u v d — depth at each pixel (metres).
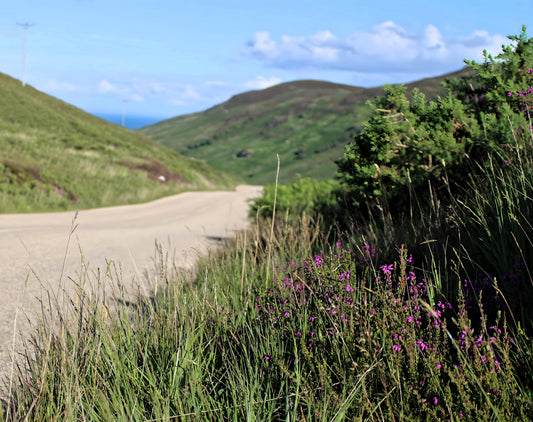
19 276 6.52
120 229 13.48
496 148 4.27
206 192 41.12
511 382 1.95
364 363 2.17
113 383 2.48
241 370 2.59
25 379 2.67
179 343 2.62
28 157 28.58
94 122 65.44
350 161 5.89
